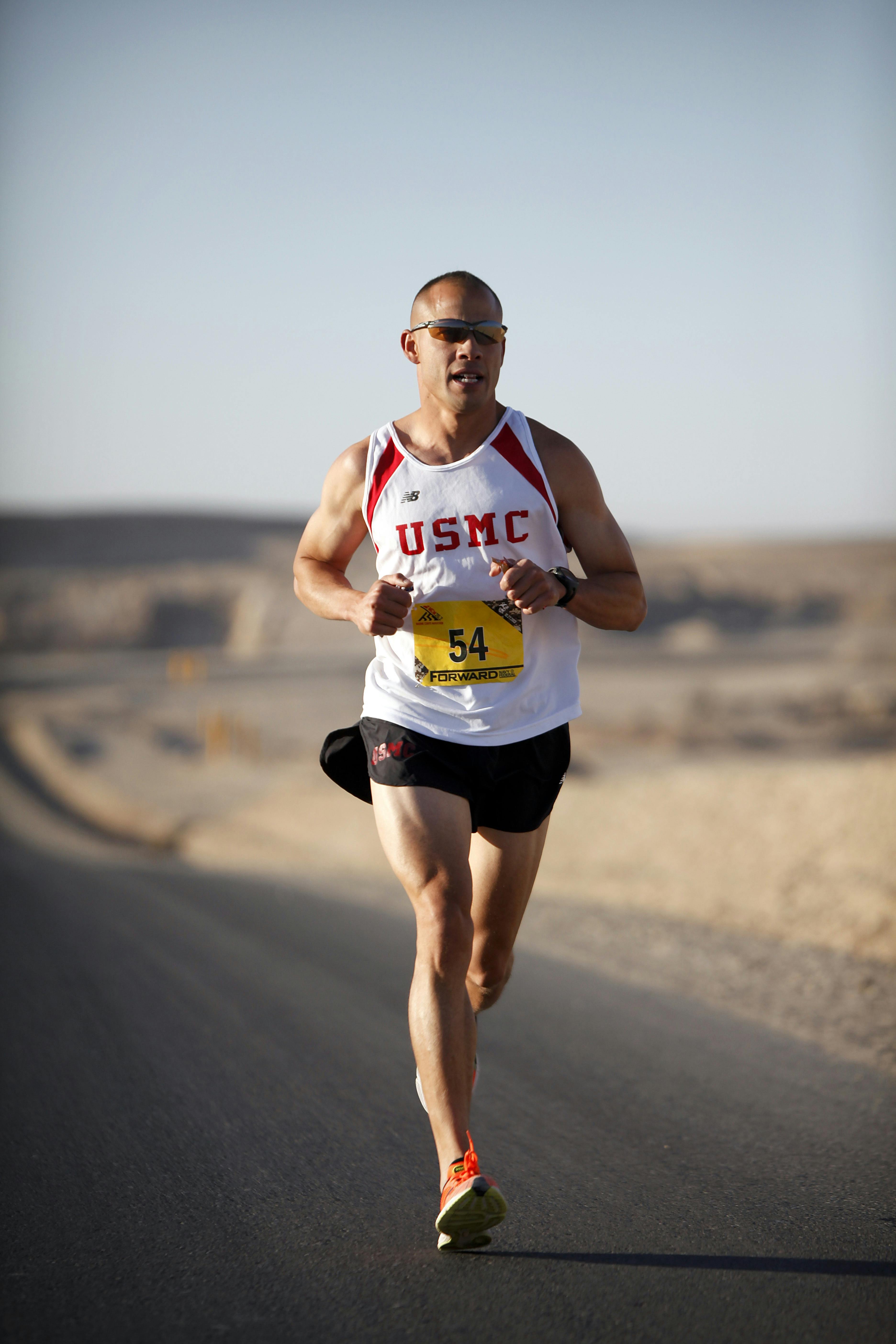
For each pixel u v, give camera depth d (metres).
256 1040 11.59
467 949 6.51
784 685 113.12
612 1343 5.26
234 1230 6.86
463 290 6.80
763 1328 5.37
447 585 6.94
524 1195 7.28
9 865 29.75
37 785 67.44
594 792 32.00
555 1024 11.85
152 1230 6.89
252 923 19.44
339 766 7.39
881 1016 11.64
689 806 27.14
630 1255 6.27
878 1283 5.84
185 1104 9.49
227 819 45.38
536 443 7.01
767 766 39.94
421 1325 5.49
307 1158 8.16
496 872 7.15
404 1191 7.48
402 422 7.18
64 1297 5.98
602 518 7.08
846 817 21.95
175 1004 13.27
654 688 114.50
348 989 14.05
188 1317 5.70
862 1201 7.02
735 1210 6.93
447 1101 6.18
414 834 6.66
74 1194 7.54
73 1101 9.62
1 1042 11.59
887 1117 8.64
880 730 83.81
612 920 18.20
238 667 161.12
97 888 24.38
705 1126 8.60
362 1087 9.95
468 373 6.78
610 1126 8.65
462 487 6.89
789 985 13.23
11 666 192.12
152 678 151.50
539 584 6.59
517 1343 5.29
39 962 15.96
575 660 7.28
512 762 6.93
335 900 22.31
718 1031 11.45
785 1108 8.98
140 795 59.06
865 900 16.77
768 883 19.12
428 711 6.91
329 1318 5.62
